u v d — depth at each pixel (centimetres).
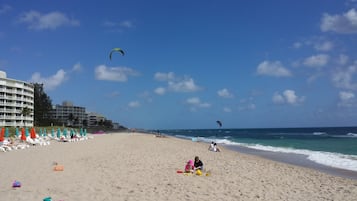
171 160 1958
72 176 1298
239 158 2334
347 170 1855
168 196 988
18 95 9156
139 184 1166
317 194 1082
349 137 7138
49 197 870
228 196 1013
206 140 6431
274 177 1430
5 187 1066
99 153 2325
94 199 927
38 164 1645
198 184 1196
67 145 3272
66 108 17575
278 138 7256
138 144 3700
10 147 2580
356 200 1005
